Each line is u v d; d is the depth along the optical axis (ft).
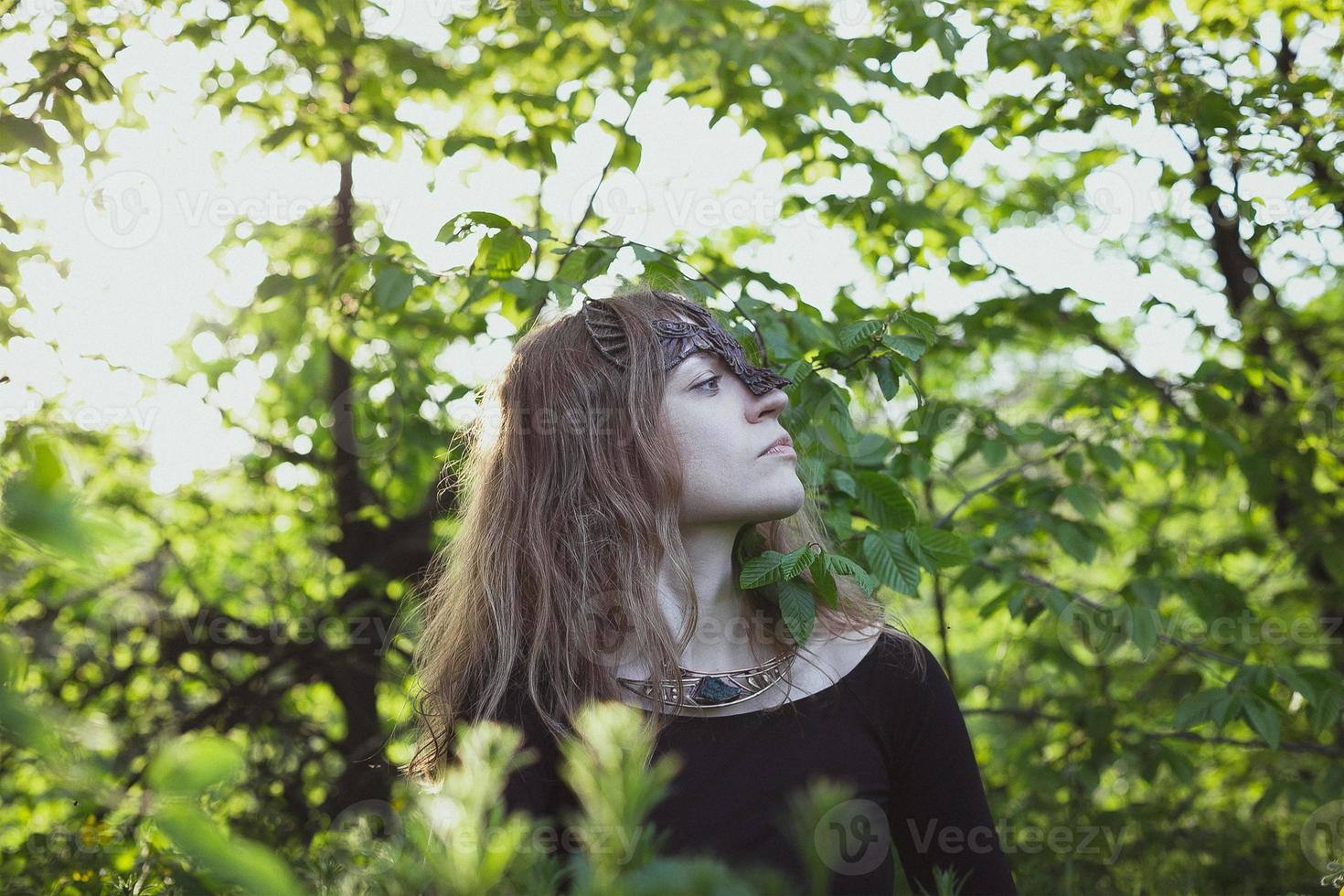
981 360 15.60
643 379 4.24
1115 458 9.16
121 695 11.97
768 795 3.88
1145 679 11.46
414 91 10.84
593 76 10.40
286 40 9.73
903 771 4.34
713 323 4.55
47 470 1.23
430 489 11.90
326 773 11.87
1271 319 12.03
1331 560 10.75
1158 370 12.17
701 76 10.20
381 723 12.42
